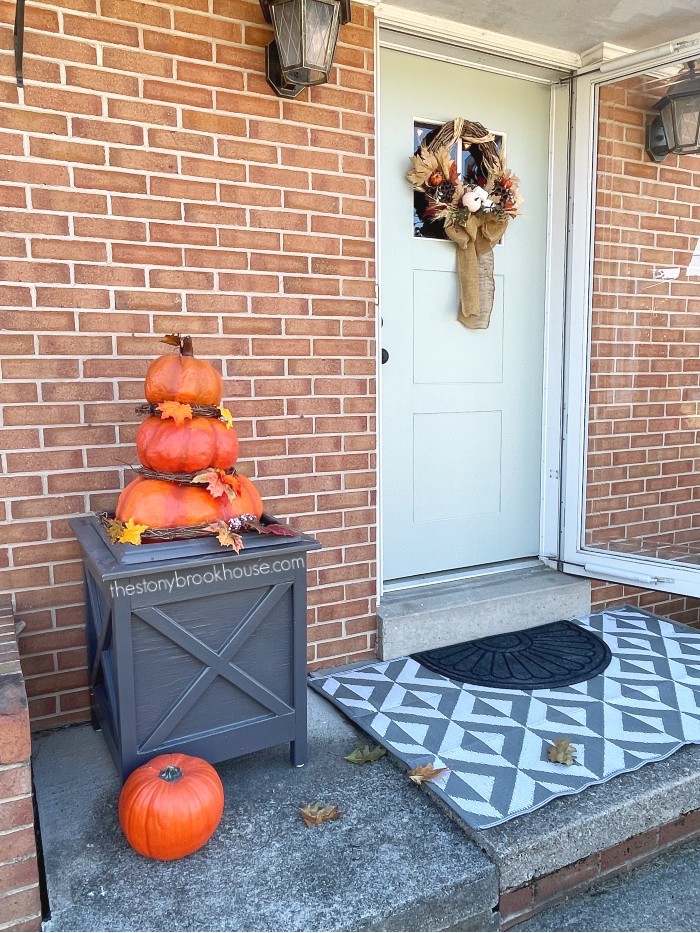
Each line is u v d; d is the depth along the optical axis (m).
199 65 2.43
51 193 2.25
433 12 2.90
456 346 3.36
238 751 2.10
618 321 3.56
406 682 2.75
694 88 3.35
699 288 3.76
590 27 3.08
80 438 2.37
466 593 3.28
